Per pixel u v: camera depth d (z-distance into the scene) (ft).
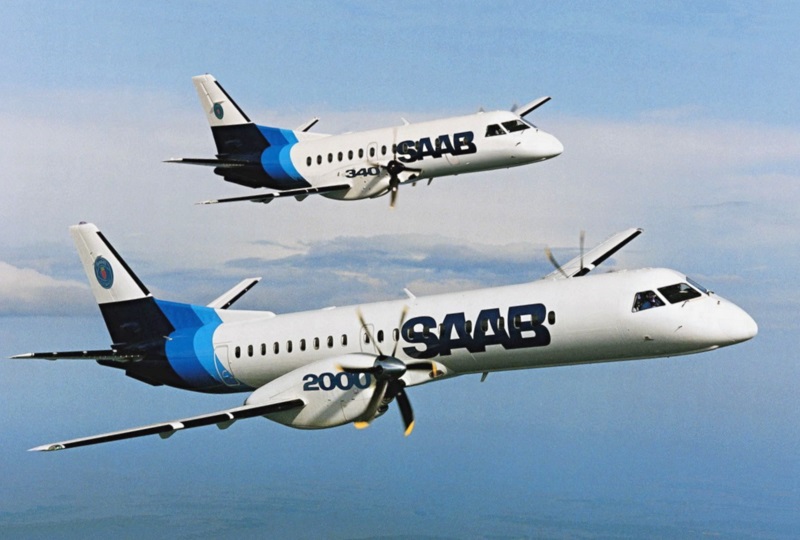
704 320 99.86
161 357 135.64
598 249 129.90
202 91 186.09
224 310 135.54
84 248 139.23
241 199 162.91
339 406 110.63
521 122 157.07
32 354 129.29
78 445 106.01
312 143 175.63
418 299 116.98
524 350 108.06
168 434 111.24
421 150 160.45
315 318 124.47
